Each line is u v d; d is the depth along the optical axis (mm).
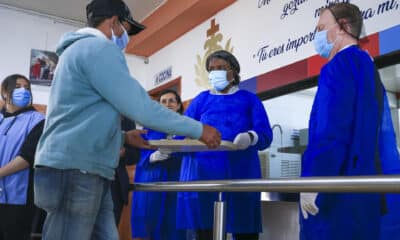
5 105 2291
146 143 1442
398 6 2273
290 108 3137
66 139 998
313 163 1311
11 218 1959
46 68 4777
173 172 2477
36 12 4801
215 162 2004
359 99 1312
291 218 2633
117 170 1969
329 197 1301
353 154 1272
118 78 1025
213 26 4055
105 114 1047
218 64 2139
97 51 1043
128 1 4465
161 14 4430
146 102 1037
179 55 4633
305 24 2934
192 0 3840
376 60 2383
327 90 1354
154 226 2467
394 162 1313
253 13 3523
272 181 819
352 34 1500
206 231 1994
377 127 1304
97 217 1156
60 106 1037
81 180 1001
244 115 2096
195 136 1094
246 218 1959
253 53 3471
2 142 2104
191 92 4324
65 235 1001
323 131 1313
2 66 4555
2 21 4625
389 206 1300
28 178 1978
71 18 4980
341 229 1267
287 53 3086
